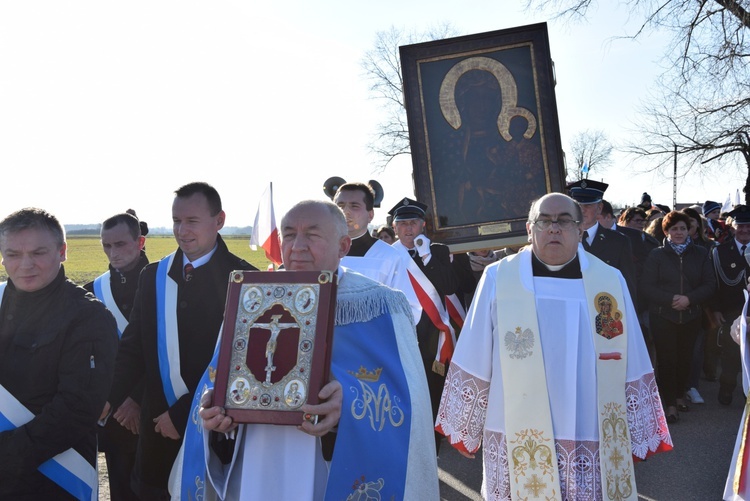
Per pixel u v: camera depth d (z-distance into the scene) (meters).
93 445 3.18
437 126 6.69
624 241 5.98
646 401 3.43
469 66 6.66
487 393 3.46
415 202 6.18
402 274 4.79
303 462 2.45
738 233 8.06
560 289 3.39
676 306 7.20
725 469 5.88
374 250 4.79
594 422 3.27
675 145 21.62
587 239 6.00
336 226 2.64
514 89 6.60
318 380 2.29
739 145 21.53
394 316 2.71
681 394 7.68
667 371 7.32
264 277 2.47
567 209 3.39
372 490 2.40
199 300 3.62
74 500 2.99
